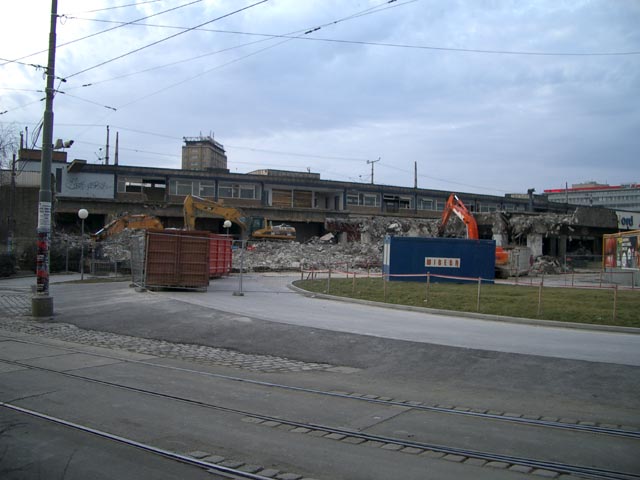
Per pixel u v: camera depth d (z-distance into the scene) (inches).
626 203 5895.7
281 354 474.3
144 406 301.6
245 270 1644.9
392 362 438.3
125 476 207.3
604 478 212.4
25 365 401.7
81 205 2351.1
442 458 232.2
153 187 2628.0
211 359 453.4
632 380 369.7
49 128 657.6
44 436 250.1
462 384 371.9
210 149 4778.5
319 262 1871.3
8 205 1866.4
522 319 659.4
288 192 2960.1
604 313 679.7
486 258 1255.5
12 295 922.1
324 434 261.7
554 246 2847.0
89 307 729.0
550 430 272.2
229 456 229.9
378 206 3206.2
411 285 1084.5
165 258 932.6
